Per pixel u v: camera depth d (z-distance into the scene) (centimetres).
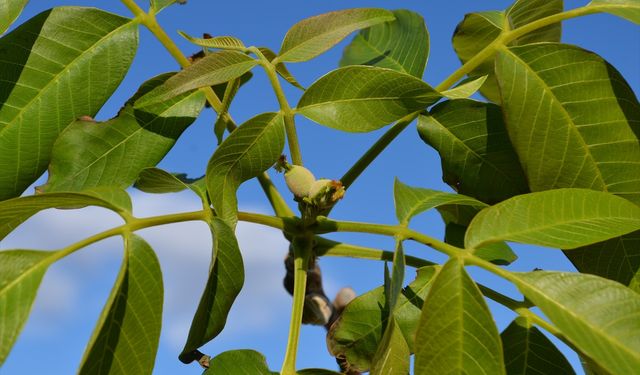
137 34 65
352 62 79
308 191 63
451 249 59
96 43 64
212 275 61
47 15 64
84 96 64
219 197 61
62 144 63
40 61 63
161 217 58
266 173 70
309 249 64
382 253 67
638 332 54
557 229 59
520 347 58
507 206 59
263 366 58
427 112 67
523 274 57
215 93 71
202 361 61
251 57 62
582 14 64
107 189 59
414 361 55
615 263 62
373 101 62
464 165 67
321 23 63
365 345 63
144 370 56
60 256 55
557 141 63
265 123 61
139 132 65
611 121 63
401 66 76
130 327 56
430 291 56
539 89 63
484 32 74
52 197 57
